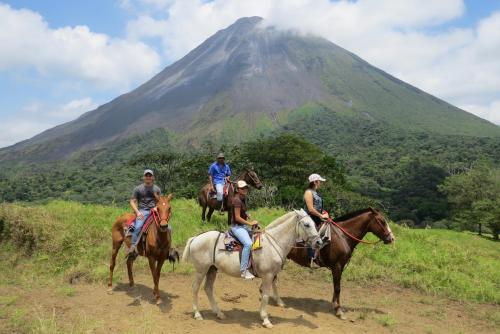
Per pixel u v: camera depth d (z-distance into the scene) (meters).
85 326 7.53
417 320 9.26
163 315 8.25
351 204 52.03
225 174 13.62
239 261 7.88
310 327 8.03
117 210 16.34
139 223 8.89
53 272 11.17
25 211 13.91
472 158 164.12
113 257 9.59
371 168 155.88
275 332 7.65
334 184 54.78
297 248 9.09
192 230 13.95
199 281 8.16
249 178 13.16
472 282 12.36
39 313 8.12
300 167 59.66
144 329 7.36
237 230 8.01
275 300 9.25
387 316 9.02
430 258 13.99
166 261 11.65
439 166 135.25
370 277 11.98
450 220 82.38
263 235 8.10
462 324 9.40
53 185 138.62
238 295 9.75
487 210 65.12
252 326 7.88
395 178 134.12
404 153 195.25
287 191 51.38
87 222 14.00
